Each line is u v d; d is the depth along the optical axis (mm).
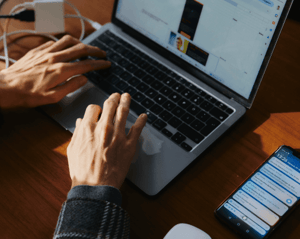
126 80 708
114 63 745
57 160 599
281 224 518
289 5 544
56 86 660
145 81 703
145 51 758
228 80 659
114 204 470
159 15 723
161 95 676
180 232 469
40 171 583
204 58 681
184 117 639
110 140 557
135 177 558
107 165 526
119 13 795
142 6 745
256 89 622
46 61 682
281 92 704
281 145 586
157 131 621
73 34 826
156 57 745
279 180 545
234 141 624
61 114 652
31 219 527
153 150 591
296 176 548
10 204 542
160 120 636
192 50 694
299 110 672
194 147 597
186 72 714
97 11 880
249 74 625
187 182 572
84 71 689
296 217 527
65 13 876
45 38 805
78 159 545
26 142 619
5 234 510
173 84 694
